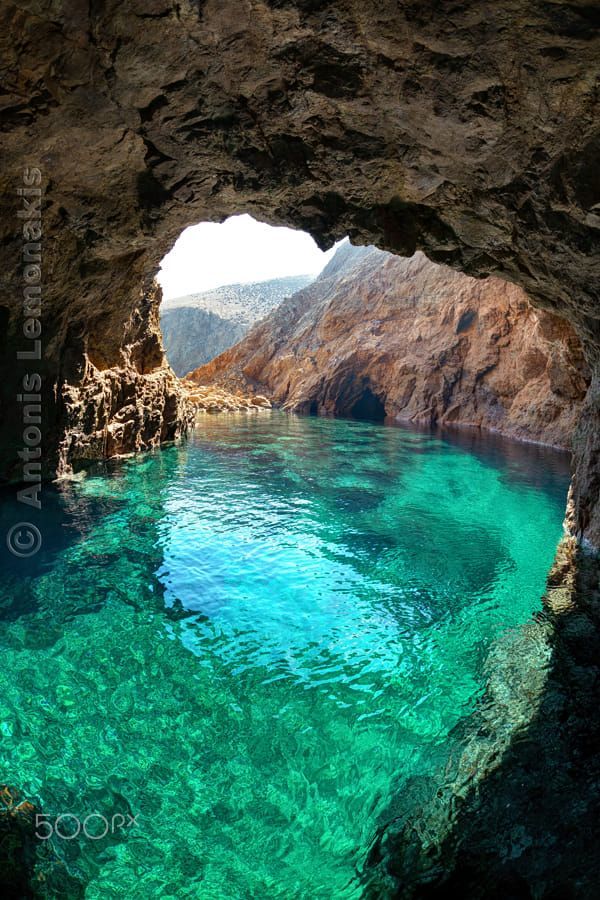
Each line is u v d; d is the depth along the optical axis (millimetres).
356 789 4102
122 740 4512
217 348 58750
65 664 5488
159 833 3686
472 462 16500
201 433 21594
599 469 8758
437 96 4641
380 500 12133
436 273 30078
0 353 9578
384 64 4523
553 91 4309
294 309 39719
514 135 4844
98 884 3303
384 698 5168
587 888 3062
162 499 11445
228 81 4945
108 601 6824
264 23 4324
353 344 31750
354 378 31219
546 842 3420
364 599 7215
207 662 5684
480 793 3912
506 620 6598
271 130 5453
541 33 3936
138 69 4727
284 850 3598
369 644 6102
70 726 4633
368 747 4535
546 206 5305
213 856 3541
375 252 37188
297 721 4844
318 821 3824
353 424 25938
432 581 7777
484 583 7691
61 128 5383
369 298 33594
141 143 5734
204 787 4086
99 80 4875
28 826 3592
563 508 11562
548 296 7379
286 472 14789
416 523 10477
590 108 4375
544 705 4902
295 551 8867
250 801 3975
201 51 4629
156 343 17312
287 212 6582
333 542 9352
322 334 34625
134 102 5137
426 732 4691
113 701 5000
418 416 27594
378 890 3295
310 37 4449
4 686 5074
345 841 3664
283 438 20906
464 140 5039
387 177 5941
